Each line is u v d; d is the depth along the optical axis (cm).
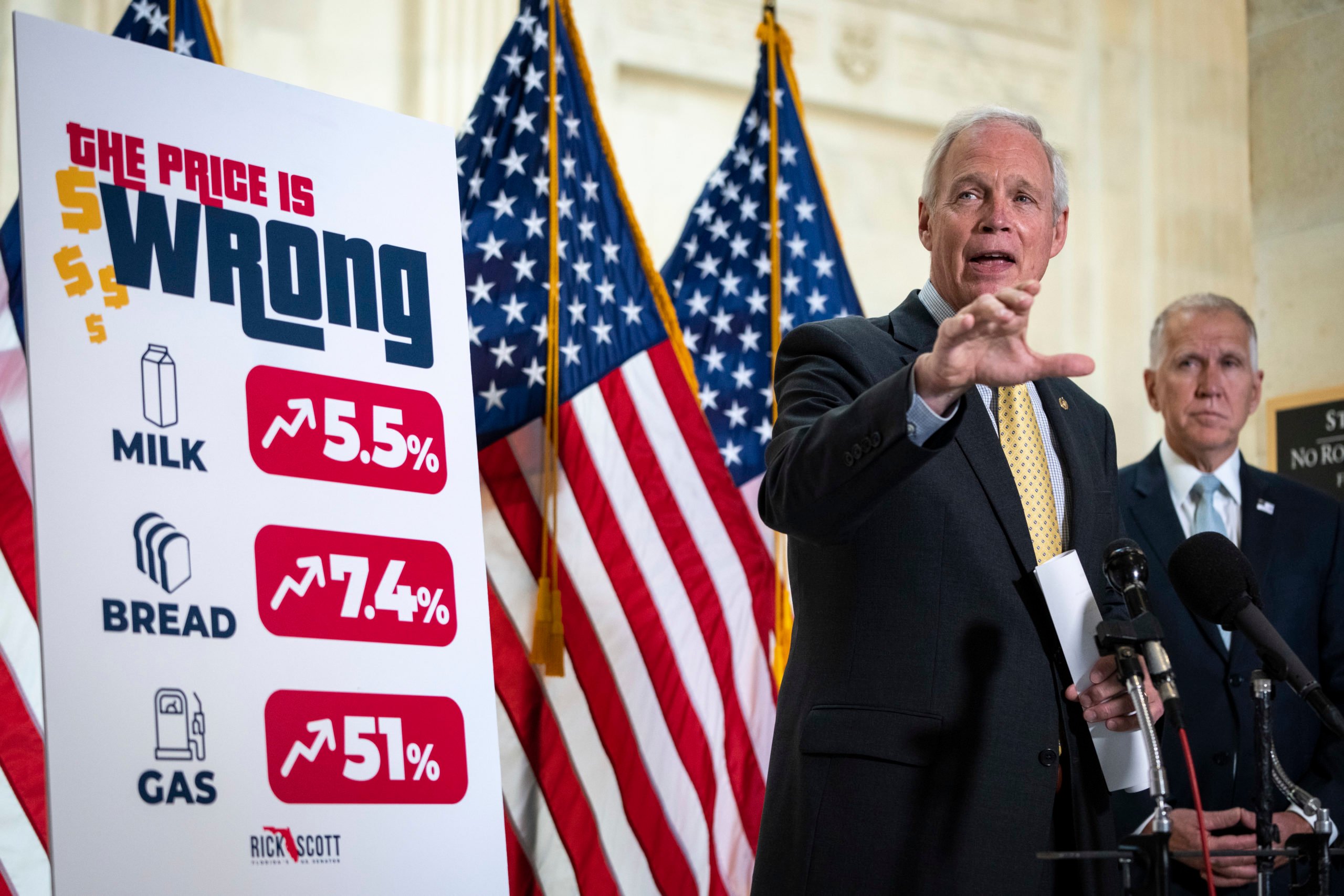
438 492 247
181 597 213
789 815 215
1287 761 376
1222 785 374
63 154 218
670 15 596
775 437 217
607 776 439
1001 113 255
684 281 507
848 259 625
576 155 489
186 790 206
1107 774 211
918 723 207
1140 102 707
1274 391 699
